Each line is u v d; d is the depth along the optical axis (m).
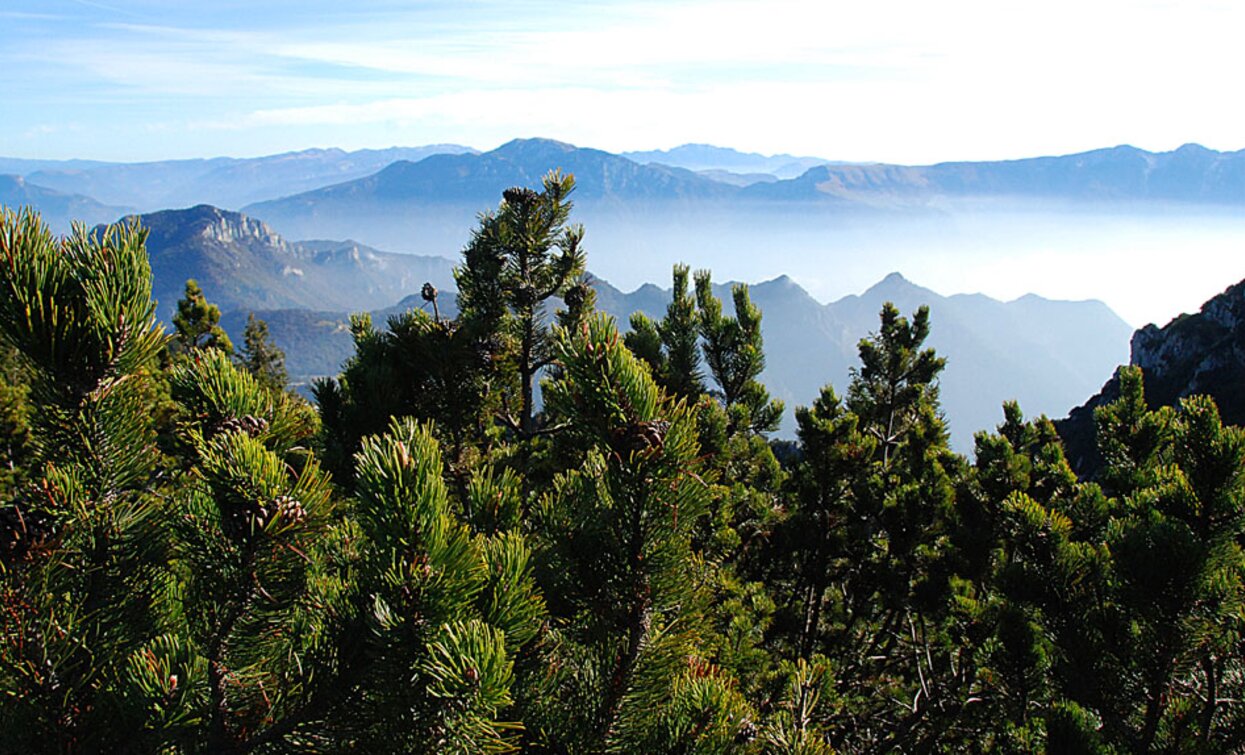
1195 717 4.37
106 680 2.04
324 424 6.73
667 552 2.41
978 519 9.00
